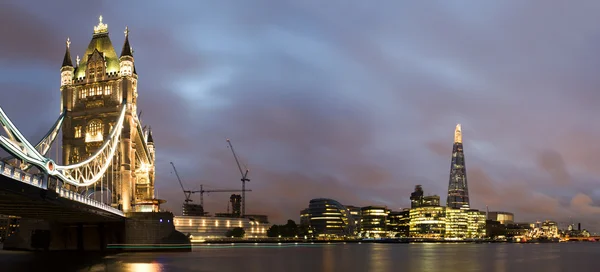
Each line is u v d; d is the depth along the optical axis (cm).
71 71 16825
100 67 16725
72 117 16525
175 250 14112
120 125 15012
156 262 10694
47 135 14762
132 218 13800
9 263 10044
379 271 9931
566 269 11281
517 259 15075
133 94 16762
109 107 16288
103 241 13825
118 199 15250
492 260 14338
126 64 16462
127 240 13700
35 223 14488
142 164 19350
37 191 6844
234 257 13675
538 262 13638
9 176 5900
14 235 14738
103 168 12469
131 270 8825
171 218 14262
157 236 13962
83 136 16350
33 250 14375
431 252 19812
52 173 7512
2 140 5969
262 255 15262
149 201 15275
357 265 11550
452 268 10994
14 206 8212
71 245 14025
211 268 9681
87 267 9319
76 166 9250
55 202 7744
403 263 12412
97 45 17200
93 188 15262
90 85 16638
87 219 12319
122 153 15638
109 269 8956
